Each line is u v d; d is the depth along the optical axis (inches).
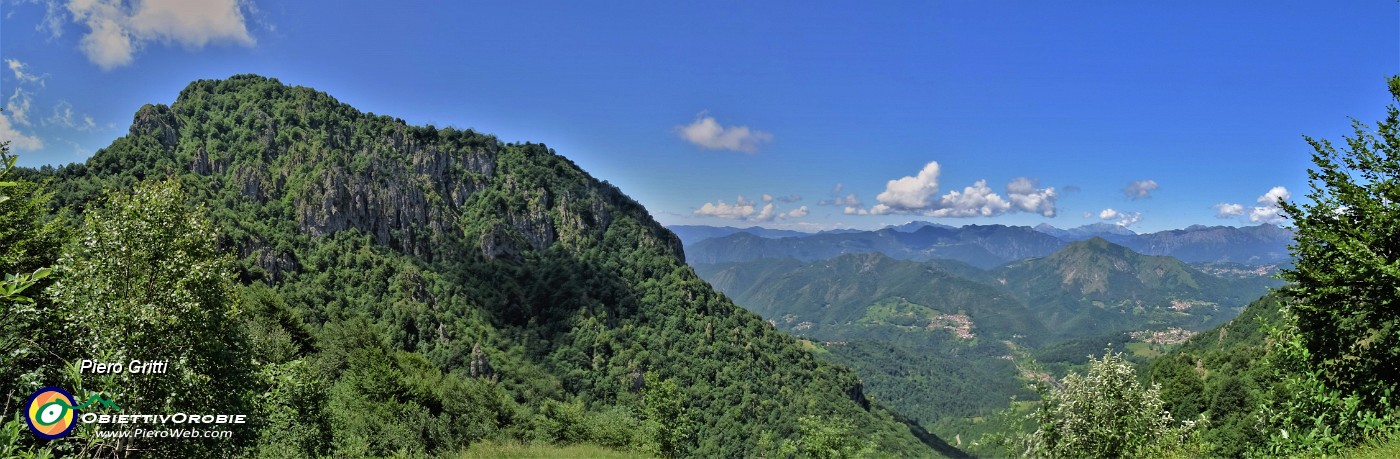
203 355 674.2
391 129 7101.4
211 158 5497.1
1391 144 520.4
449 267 5954.7
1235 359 2854.3
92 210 654.5
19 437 373.1
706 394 5369.1
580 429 2600.9
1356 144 538.0
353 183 5634.8
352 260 5137.8
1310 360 541.3
